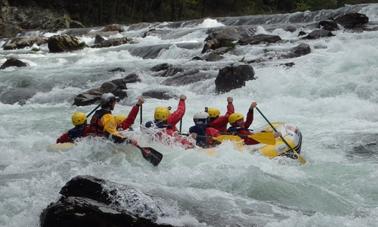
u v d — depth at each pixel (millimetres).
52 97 16828
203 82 15977
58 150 8953
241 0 58062
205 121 9156
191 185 7164
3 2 42344
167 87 16297
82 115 9273
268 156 8469
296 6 61188
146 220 5473
